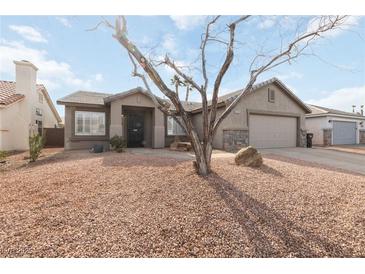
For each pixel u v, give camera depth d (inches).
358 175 252.5
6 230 121.0
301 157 392.8
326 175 237.9
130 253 106.0
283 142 567.8
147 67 188.4
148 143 548.7
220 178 206.5
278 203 159.3
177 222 131.5
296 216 141.6
